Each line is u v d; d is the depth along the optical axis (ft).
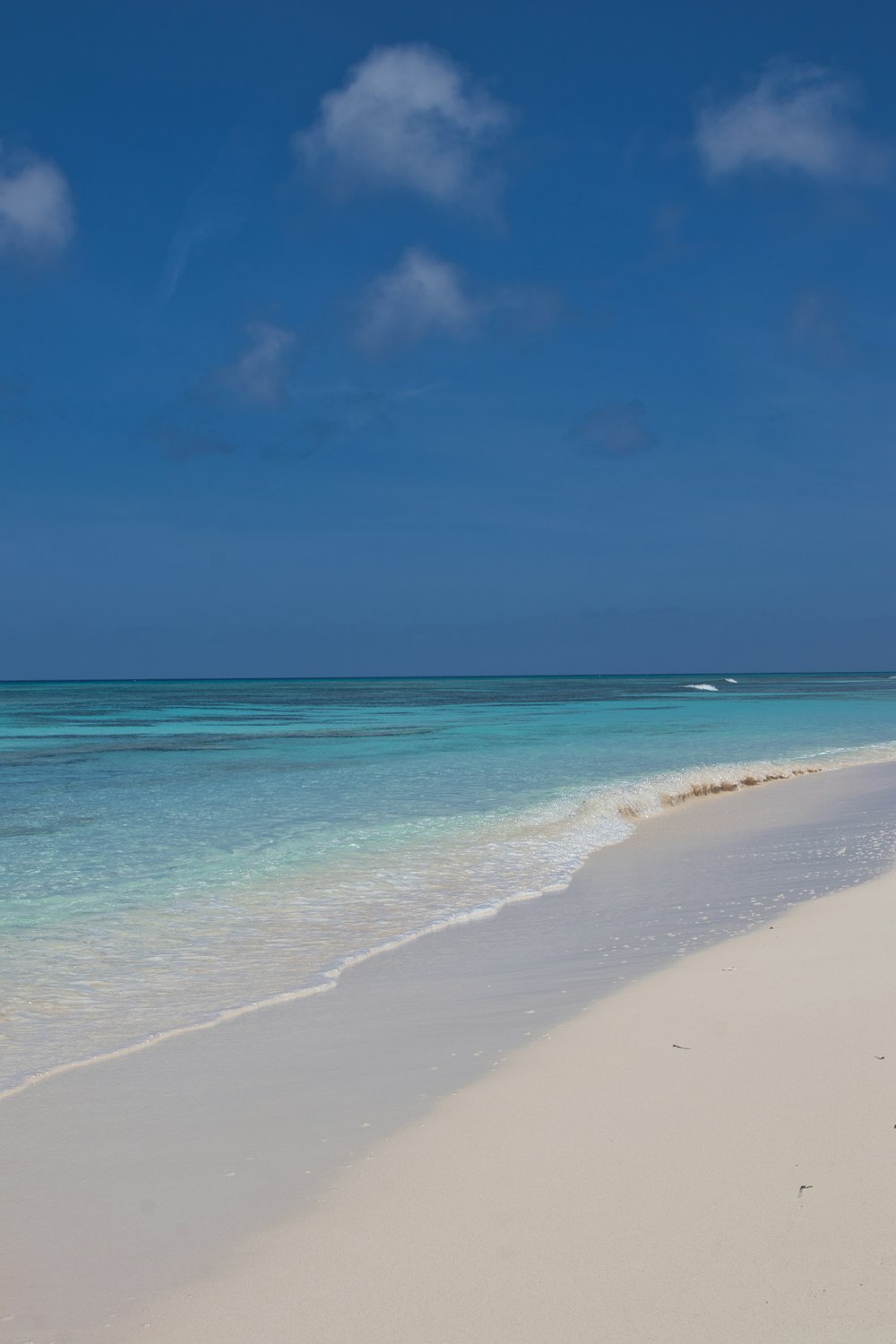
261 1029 23.16
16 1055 21.42
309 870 43.65
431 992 25.99
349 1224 13.33
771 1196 13.05
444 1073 19.33
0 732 141.90
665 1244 12.14
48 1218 13.98
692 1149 14.70
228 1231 13.39
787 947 27.68
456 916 35.40
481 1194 13.88
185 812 60.85
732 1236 12.18
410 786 73.61
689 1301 10.94
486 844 49.96
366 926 33.88
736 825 57.67
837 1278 11.14
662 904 36.60
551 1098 17.30
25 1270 12.58
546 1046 20.40
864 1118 15.14
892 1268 11.24
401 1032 22.40
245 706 240.73
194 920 34.71
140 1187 14.88
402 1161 15.23
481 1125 16.39
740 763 86.02
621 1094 17.17
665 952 28.84
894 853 44.83
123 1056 21.26
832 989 22.50
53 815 59.36
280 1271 12.24
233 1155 15.92
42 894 38.78
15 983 27.17
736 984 23.94
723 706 219.61
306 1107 17.90
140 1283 12.16
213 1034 22.81
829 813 61.00
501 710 206.18
